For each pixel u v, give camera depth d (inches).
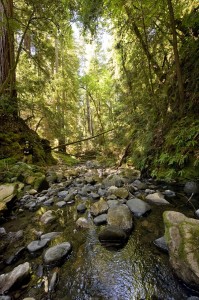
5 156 207.5
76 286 54.0
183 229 60.2
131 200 106.3
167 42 225.1
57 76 470.0
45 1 216.2
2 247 75.1
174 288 50.8
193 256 51.5
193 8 180.5
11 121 255.1
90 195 135.6
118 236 73.8
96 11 185.3
